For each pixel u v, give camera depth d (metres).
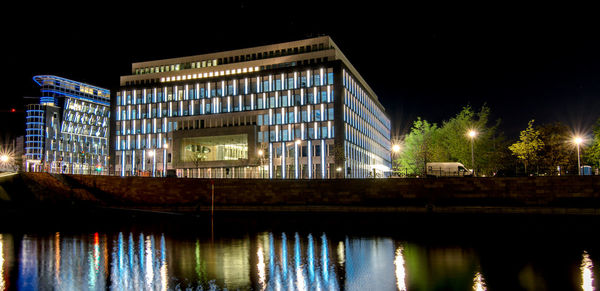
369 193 53.59
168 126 106.88
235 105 101.19
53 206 50.78
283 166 94.88
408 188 52.22
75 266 24.33
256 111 98.50
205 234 36.56
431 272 23.23
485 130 75.00
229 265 24.84
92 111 176.38
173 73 113.06
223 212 53.88
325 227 40.84
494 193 48.97
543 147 68.88
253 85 100.75
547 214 45.75
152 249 29.56
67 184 56.47
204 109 103.94
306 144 93.88
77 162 166.62
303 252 28.92
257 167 96.31
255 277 22.12
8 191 49.56
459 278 21.95
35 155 154.25
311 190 55.62
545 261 25.77
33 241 32.50
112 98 112.38
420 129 87.38
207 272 23.17
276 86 98.25
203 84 104.94
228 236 35.41
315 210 53.72
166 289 19.91
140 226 41.25
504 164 76.19
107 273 22.78
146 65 118.38
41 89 163.75
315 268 24.25
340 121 91.38
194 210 55.84
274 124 97.06
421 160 80.81
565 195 46.50
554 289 20.00
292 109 96.12
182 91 106.88
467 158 74.19
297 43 104.25
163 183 58.94
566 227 39.12
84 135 172.25
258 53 107.75
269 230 39.06
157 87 109.00
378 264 25.20
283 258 26.91
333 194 54.88
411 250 29.52
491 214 47.16
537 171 61.75
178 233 37.06
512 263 25.30
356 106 104.94
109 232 37.31
